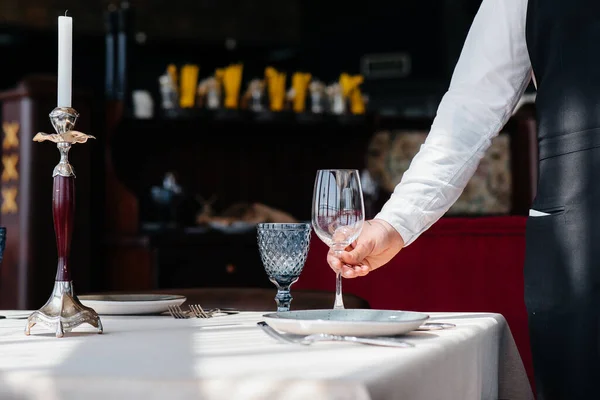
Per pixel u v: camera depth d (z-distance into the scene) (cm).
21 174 425
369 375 81
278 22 793
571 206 142
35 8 690
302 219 564
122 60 489
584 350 139
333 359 91
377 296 261
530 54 153
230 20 768
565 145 144
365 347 101
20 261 423
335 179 134
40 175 425
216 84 520
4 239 146
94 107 472
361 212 135
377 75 839
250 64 814
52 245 426
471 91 157
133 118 486
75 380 82
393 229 149
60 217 119
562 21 146
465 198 511
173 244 466
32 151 423
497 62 157
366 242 144
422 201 151
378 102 846
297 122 527
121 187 475
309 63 833
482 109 156
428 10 824
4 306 429
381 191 545
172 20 743
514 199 504
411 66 834
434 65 829
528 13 153
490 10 159
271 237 143
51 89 424
